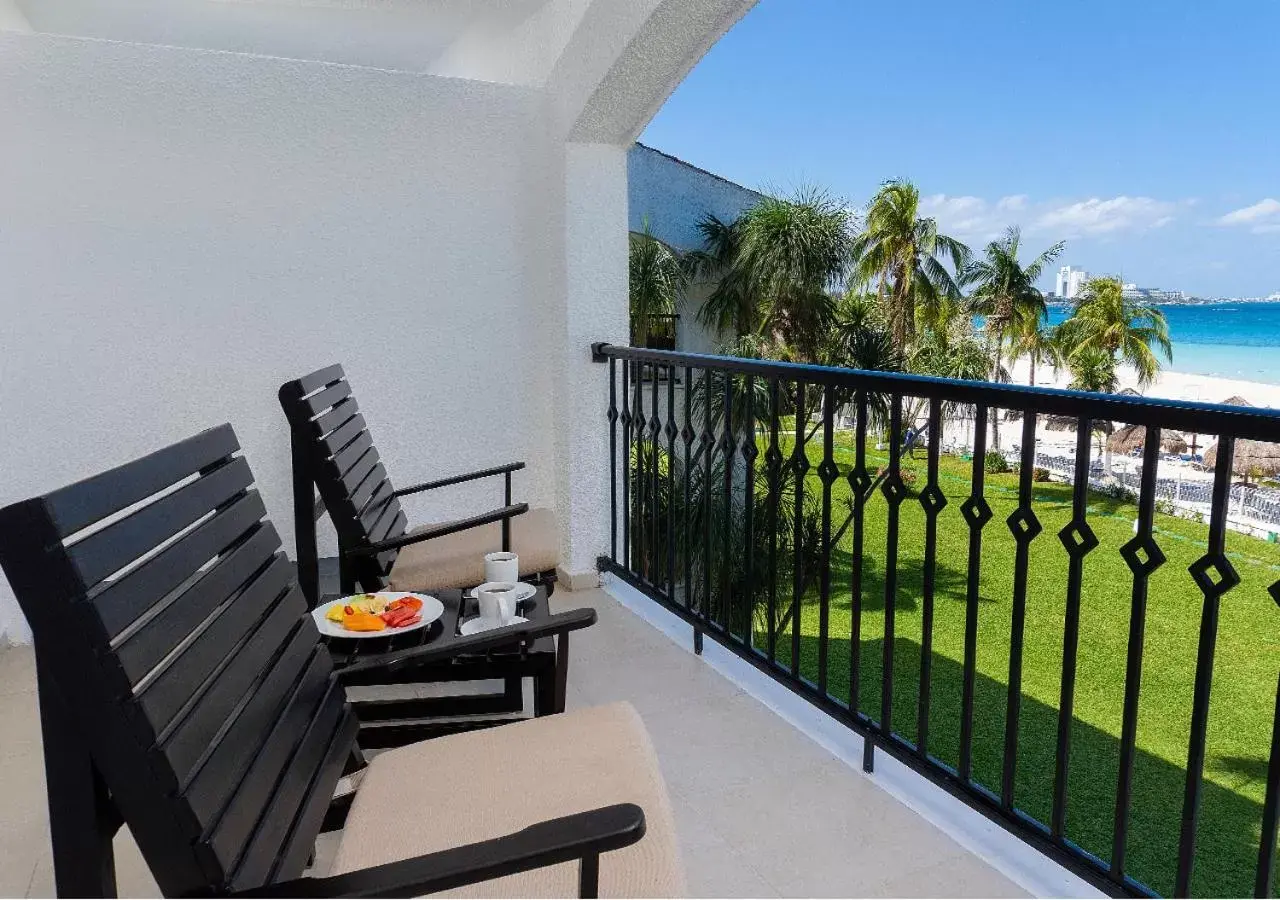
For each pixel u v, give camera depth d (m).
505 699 2.05
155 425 3.10
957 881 1.73
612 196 3.44
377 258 3.35
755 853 1.82
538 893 1.08
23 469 2.96
